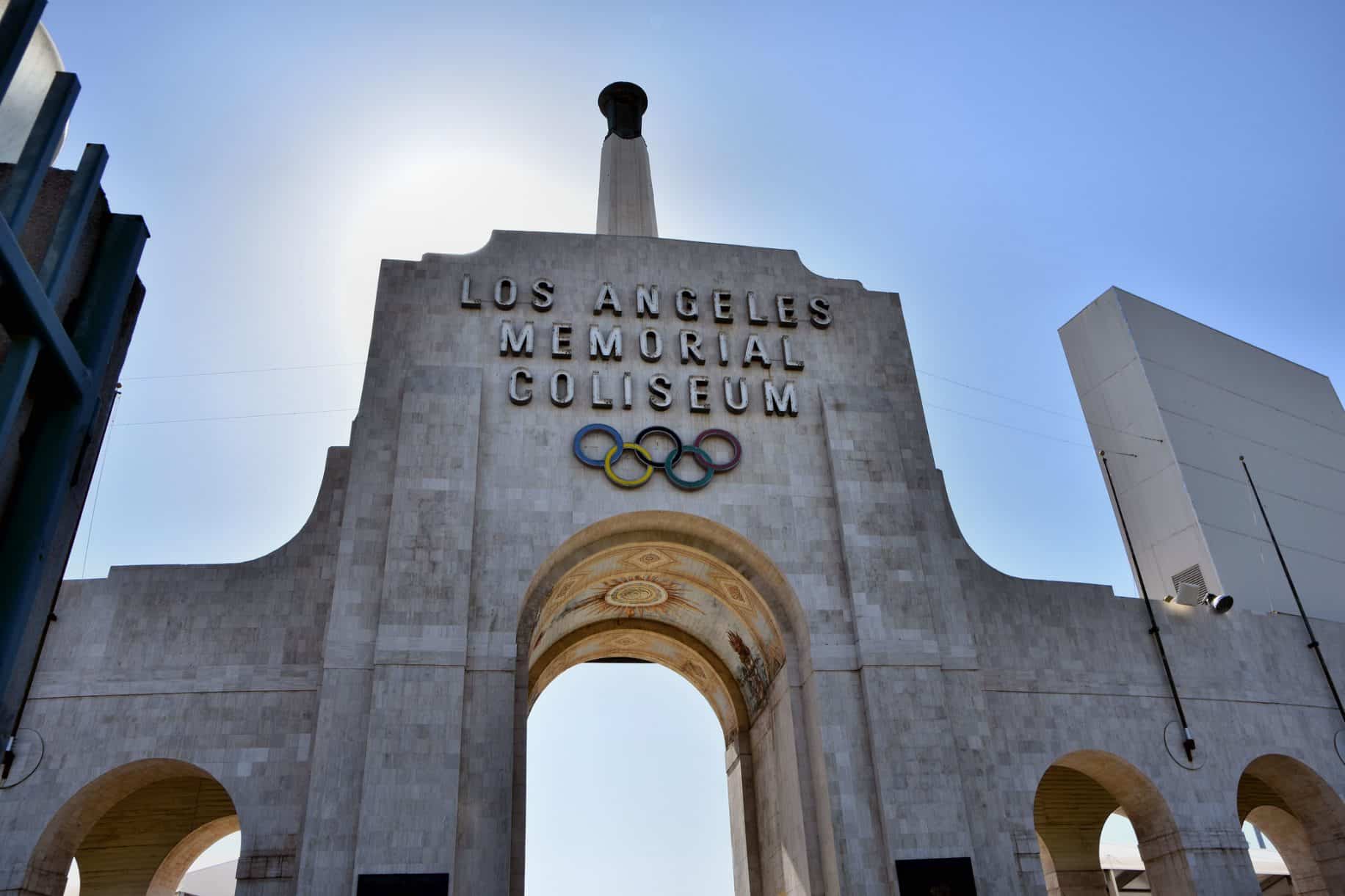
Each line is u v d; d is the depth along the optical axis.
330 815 30.08
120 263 14.47
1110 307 51.94
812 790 34.47
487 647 33.19
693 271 42.09
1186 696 38.31
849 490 37.72
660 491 36.94
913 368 41.78
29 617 12.33
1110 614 39.19
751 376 40.03
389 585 33.19
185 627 33.84
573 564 36.25
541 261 41.09
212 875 54.44
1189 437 48.62
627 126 60.84
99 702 32.50
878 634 35.25
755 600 37.69
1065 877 43.81
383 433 36.53
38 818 30.78
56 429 12.88
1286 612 45.53
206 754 32.00
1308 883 42.34
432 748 30.95
